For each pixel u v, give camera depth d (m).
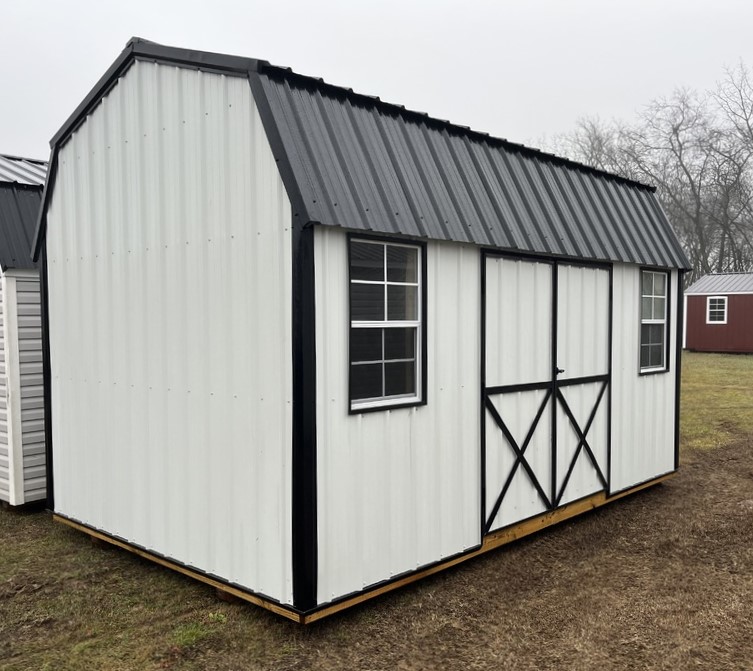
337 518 4.20
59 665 3.90
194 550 4.77
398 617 4.44
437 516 4.95
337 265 4.18
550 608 4.62
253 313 4.28
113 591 4.91
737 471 8.67
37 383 7.13
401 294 4.67
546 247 5.70
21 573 5.29
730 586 5.02
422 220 4.60
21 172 8.20
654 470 7.65
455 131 5.52
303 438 3.97
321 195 4.02
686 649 4.05
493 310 5.43
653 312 7.65
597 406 6.72
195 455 4.73
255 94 4.15
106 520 5.59
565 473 6.32
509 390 5.61
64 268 5.94
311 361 4.00
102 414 5.57
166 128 4.87
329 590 4.16
